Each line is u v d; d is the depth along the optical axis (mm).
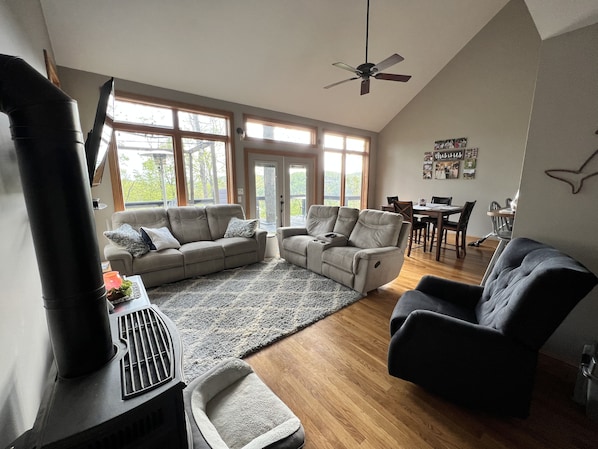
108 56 3287
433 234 5062
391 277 3090
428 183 6355
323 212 4105
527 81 4762
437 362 1414
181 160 4262
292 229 4082
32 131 762
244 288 3031
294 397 1545
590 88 1604
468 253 4617
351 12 3723
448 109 5824
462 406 1473
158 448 798
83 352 859
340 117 6145
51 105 778
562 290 1133
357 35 4129
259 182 5191
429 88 6066
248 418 1067
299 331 2225
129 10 2881
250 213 5102
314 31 3812
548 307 1164
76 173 840
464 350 1343
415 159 6555
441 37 4953
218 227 4051
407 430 1346
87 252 870
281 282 3211
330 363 1834
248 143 4922
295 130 5754
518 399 1269
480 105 5355
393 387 1624
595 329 1679
